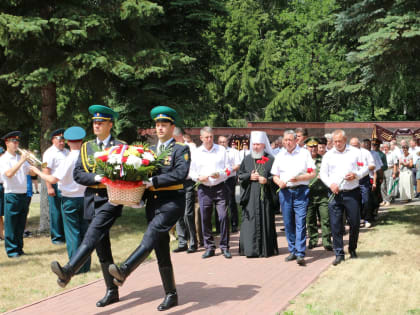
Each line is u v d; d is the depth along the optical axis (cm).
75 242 679
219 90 3816
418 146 1739
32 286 641
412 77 1141
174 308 525
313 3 3634
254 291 591
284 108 3759
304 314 500
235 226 1088
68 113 1119
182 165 502
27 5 1005
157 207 502
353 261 747
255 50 3781
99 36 1008
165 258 521
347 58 1035
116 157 463
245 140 1384
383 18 1016
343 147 740
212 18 1259
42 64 981
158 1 1212
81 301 558
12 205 827
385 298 556
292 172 750
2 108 1114
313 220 870
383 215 1266
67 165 664
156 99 1184
